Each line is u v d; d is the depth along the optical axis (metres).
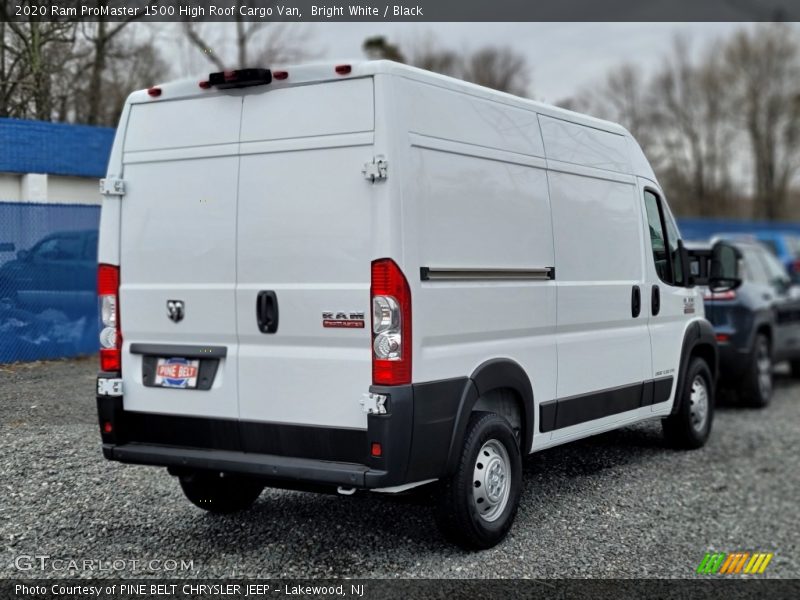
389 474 4.51
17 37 10.75
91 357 9.67
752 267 11.34
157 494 6.14
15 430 6.96
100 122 13.05
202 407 5.05
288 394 4.80
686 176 47.03
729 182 47.44
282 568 4.95
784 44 45.91
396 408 4.49
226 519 5.79
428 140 4.82
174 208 5.16
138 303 5.25
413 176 4.68
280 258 4.82
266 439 4.88
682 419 7.84
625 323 6.77
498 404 5.62
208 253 5.04
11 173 10.52
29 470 6.22
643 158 7.36
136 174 5.29
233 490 5.79
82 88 12.46
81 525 5.48
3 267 9.16
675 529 6.18
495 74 29.91
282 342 4.82
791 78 46.19
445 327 4.82
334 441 4.68
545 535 5.68
